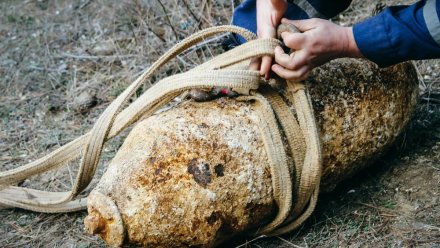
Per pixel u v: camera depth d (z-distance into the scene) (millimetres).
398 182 1946
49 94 2918
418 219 1783
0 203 2100
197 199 1547
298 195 1700
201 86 1645
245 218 1631
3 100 2908
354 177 2004
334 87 1797
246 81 1634
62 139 2557
